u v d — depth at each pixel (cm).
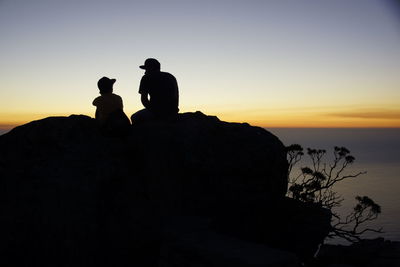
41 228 541
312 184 903
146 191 665
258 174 751
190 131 729
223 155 724
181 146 703
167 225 594
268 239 779
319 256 828
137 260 597
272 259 423
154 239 614
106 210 582
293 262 436
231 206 716
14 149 633
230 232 707
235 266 421
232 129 784
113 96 701
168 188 681
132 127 740
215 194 701
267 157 767
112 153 666
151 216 634
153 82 754
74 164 604
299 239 798
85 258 536
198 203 687
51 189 557
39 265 533
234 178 722
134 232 600
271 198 793
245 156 738
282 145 845
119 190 625
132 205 625
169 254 520
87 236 540
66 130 673
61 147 641
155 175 683
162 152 699
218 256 443
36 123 680
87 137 685
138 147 711
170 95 759
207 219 632
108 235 570
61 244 536
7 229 539
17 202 561
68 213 545
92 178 579
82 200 551
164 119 771
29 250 536
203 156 705
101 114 687
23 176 586
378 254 775
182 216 650
